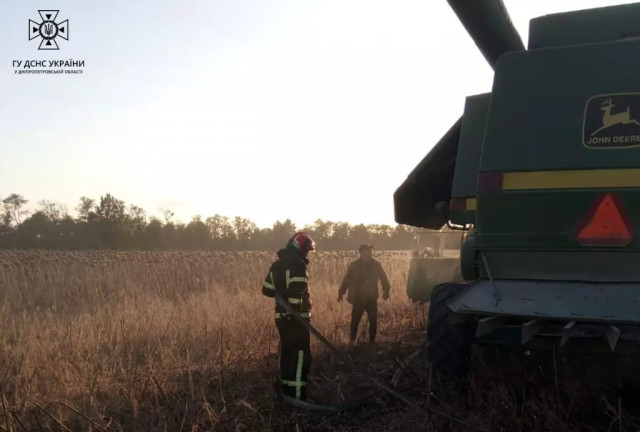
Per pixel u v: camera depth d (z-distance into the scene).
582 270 4.48
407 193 6.96
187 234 71.31
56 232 63.66
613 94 4.50
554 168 4.57
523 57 4.83
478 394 4.67
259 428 4.88
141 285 14.52
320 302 12.03
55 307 11.45
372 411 5.41
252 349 7.53
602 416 4.59
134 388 5.86
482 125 5.92
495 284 4.66
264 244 76.00
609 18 4.96
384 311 12.20
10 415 4.93
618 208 4.36
